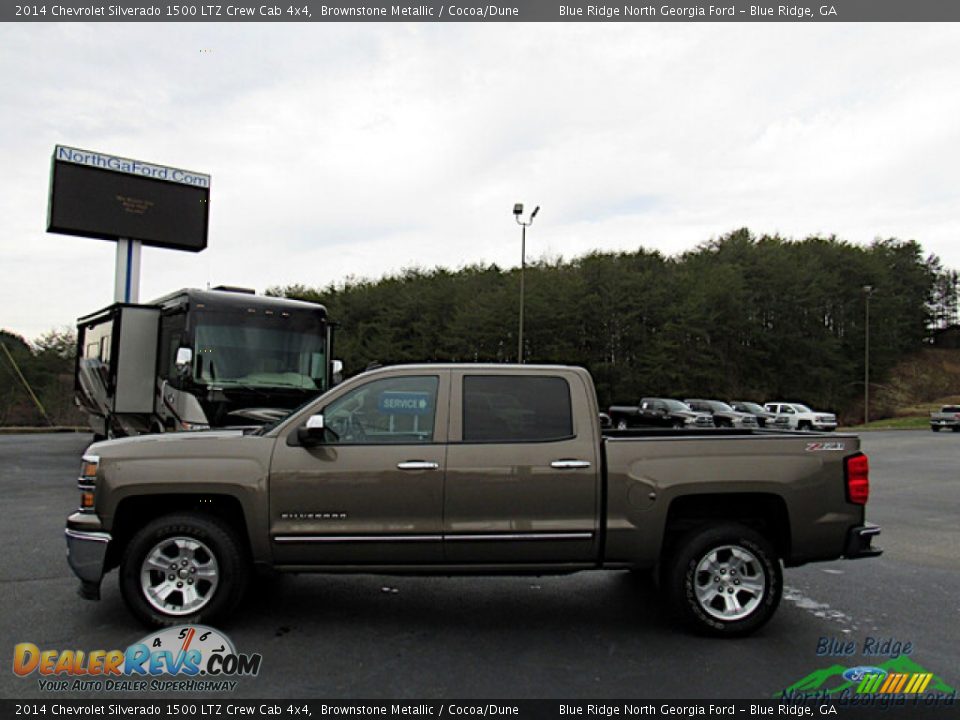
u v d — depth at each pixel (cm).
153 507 516
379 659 444
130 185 2189
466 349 5222
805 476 498
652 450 498
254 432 529
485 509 489
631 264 6066
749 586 494
